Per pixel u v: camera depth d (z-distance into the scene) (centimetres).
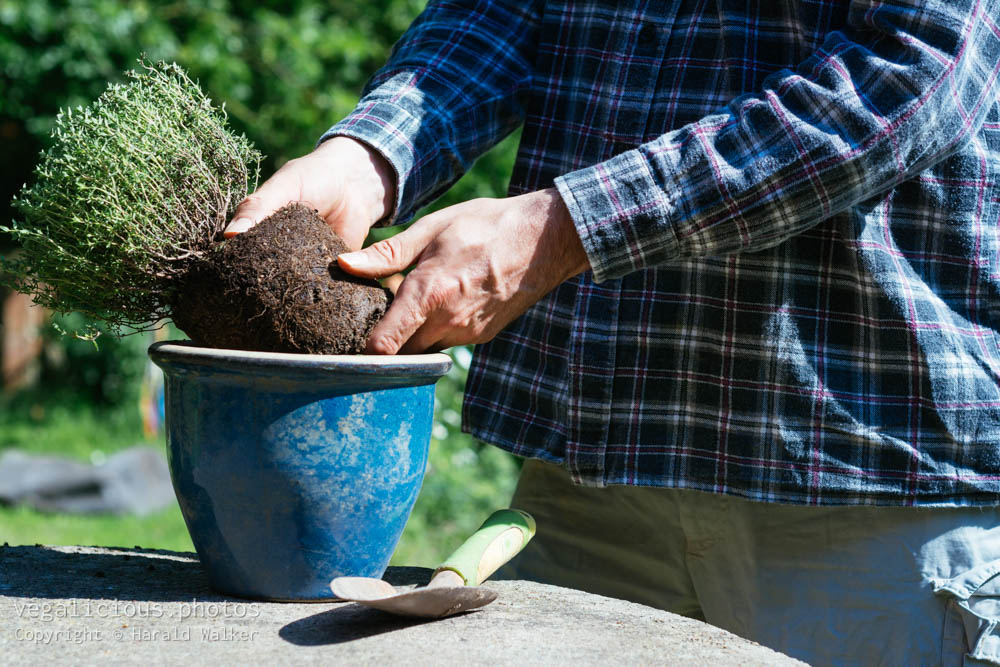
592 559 177
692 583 170
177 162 137
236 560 132
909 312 146
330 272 131
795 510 155
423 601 121
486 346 176
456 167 170
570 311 165
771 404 150
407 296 130
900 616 150
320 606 133
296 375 123
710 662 116
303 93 847
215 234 137
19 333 1036
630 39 162
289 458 126
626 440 158
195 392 128
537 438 168
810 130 129
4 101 823
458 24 177
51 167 136
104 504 615
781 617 156
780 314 150
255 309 127
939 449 148
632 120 161
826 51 138
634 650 119
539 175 171
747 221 131
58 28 805
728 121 135
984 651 146
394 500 134
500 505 554
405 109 163
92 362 986
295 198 145
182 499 134
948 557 149
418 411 135
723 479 153
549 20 172
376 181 157
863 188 131
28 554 158
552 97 171
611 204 132
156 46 819
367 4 885
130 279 133
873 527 151
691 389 155
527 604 138
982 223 149
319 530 130
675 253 134
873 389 149
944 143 134
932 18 132
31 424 912
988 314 151
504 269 133
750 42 154
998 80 142
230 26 842
